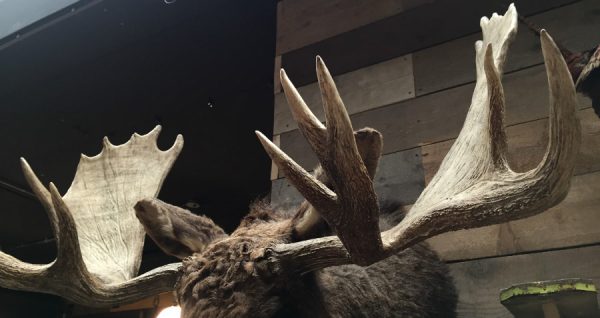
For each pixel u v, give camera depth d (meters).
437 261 2.08
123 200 2.15
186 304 1.39
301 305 1.38
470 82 2.34
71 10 3.35
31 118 4.31
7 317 5.79
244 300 1.32
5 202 5.31
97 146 4.66
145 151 2.30
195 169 4.97
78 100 4.12
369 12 2.77
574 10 2.21
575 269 1.88
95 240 2.05
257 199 2.08
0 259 1.76
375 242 1.19
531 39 2.26
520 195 1.17
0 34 3.63
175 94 4.07
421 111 2.41
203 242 1.68
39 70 3.86
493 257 2.04
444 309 2.00
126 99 4.11
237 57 3.71
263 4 3.23
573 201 1.96
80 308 6.03
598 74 1.74
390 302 1.77
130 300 1.73
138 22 3.40
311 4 3.01
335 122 1.10
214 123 4.36
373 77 2.61
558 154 1.09
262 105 4.14
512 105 2.20
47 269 1.66
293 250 1.37
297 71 2.87
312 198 1.19
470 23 2.45
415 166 2.33
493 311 1.98
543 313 1.61
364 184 1.13
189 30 3.47
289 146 2.70
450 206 1.25
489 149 1.30
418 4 2.63
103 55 3.70
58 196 1.50
